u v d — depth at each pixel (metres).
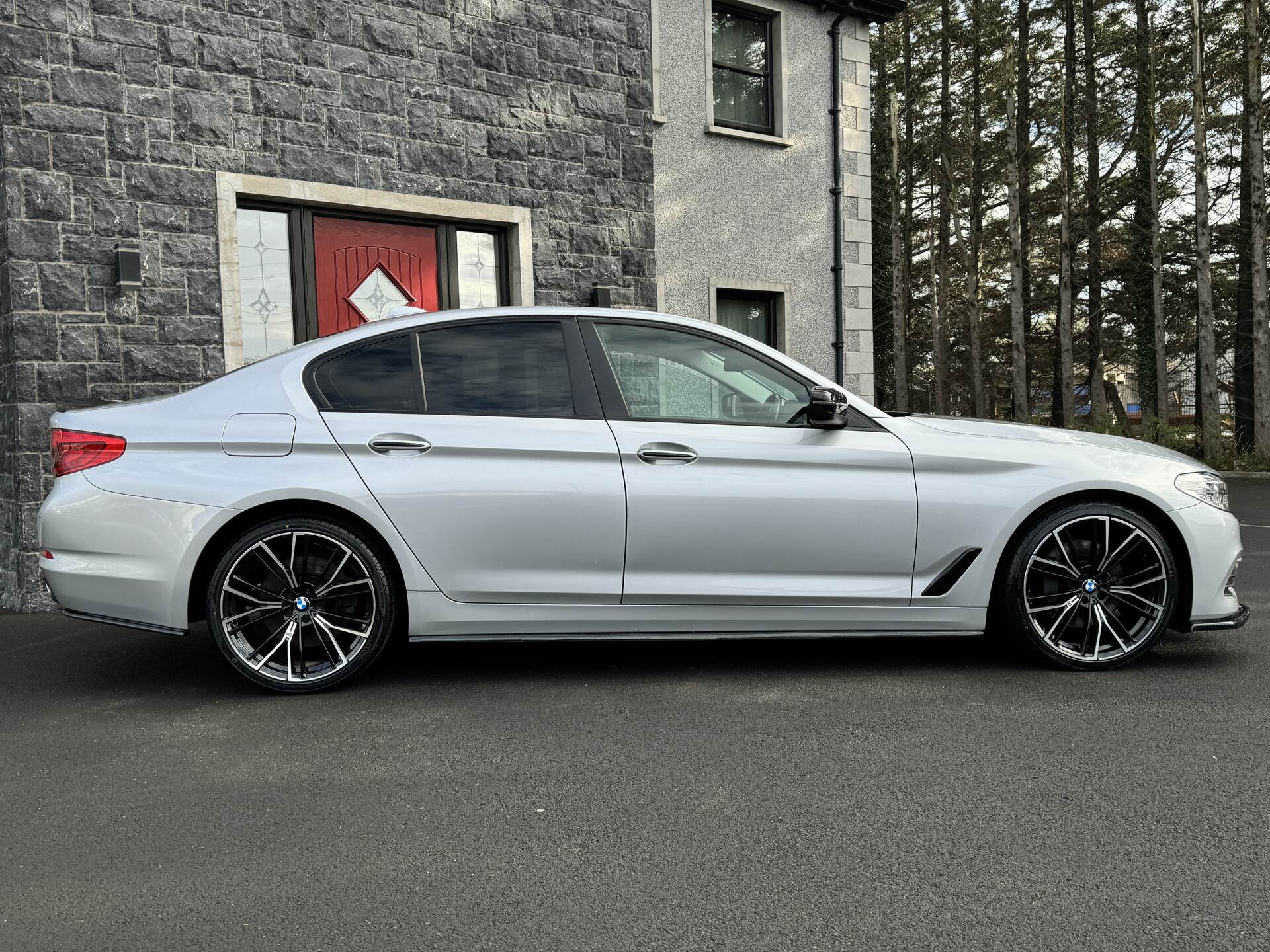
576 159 8.59
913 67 33.75
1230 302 26.25
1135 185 26.27
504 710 3.80
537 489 4.04
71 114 6.30
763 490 4.10
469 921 2.20
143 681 4.34
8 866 2.50
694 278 10.96
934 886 2.33
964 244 31.69
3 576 6.35
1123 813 2.74
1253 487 15.26
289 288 7.37
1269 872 2.38
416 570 4.02
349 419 4.04
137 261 6.43
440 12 7.83
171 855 2.56
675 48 10.74
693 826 2.70
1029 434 4.37
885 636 4.25
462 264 8.18
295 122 7.17
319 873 2.45
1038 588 4.25
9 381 6.22
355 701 3.95
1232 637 4.90
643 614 4.14
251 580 4.01
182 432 4.00
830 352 12.16
